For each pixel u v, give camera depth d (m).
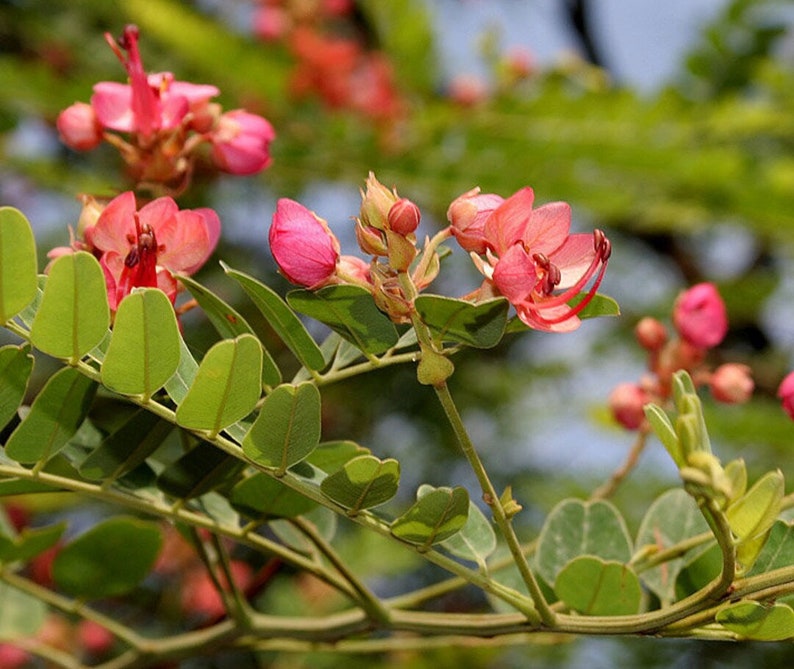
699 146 0.93
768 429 0.90
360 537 0.95
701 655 1.00
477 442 1.13
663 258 1.21
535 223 0.48
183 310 0.50
